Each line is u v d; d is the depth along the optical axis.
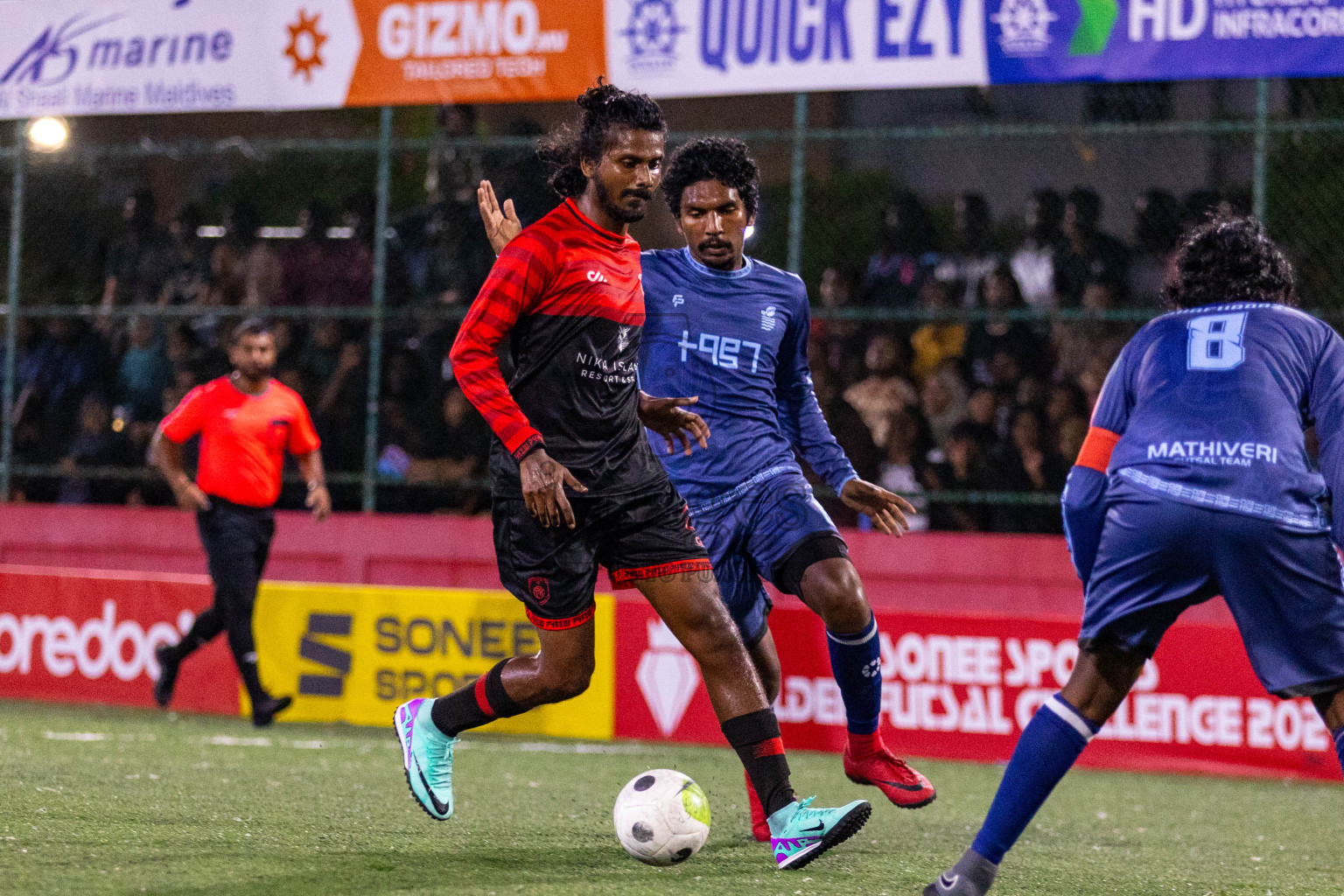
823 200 36.50
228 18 27.28
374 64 26.61
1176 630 21.02
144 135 37.81
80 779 15.77
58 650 24.98
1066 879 11.89
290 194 36.16
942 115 37.50
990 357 27.98
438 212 30.34
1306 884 12.16
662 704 22.27
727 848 12.45
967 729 21.50
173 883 9.80
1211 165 32.47
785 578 12.93
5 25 28.48
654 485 11.09
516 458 10.41
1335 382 9.82
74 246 33.38
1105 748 21.16
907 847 13.25
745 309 13.38
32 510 29.27
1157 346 10.34
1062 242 28.55
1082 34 23.50
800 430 13.97
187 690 24.23
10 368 29.98
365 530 27.88
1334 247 26.56
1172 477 9.73
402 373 29.72
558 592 10.94
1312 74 22.67
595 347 10.79
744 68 24.88
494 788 16.94
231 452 21.58
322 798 15.05
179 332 31.55
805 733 21.81
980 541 25.17
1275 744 20.47
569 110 35.47
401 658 22.98
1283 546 9.47
